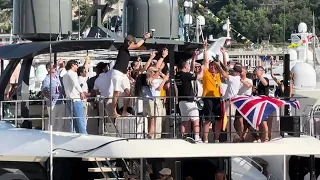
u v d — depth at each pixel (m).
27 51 22.97
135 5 24.28
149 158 22.06
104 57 28.53
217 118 22.44
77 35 26.59
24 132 22.59
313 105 26.50
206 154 20.69
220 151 20.83
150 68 22.56
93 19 25.33
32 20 24.11
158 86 23.28
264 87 24.73
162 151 20.44
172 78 22.47
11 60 24.62
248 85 23.55
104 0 25.11
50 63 20.83
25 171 22.39
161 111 22.77
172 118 21.91
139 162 22.94
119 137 21.19
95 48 23.47
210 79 22.64
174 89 22.39
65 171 22.58
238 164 26.16
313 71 35.97
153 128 22.08
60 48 23.06
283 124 22.48
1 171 22.45
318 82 44.66
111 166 22.80
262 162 26.14
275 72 57.38
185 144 20.67
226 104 23.25
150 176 22.83
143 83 22.42
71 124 22.59
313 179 22.77
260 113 21.27
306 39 58.91
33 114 25.02
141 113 23.11
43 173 22.38
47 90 23.89
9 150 22.33
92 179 23.08
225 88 24.77
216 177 22.45
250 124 21.56
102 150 20.77
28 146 22.14
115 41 23.17
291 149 21.47
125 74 22.70
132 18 24.34
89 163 23.00
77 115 22.70
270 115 22.70
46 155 21.72
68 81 22.92
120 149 20.50
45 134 22.09
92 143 21.11
